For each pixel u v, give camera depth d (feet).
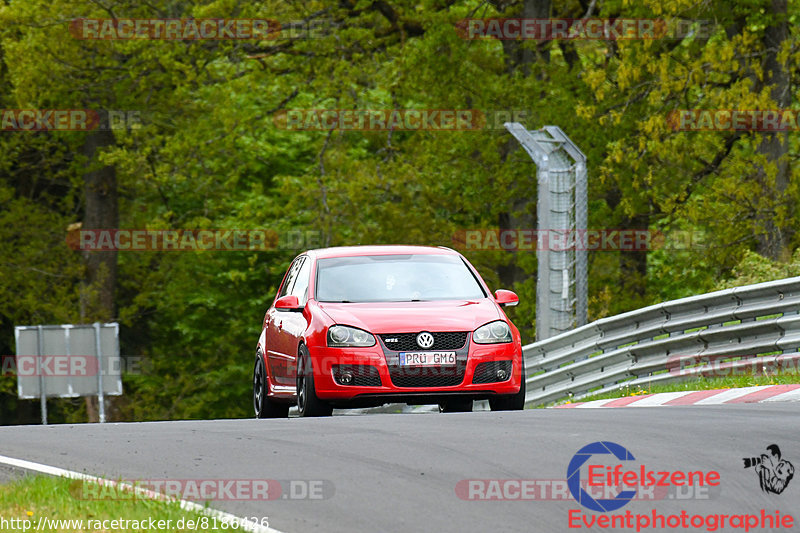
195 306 526.16
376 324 145.59
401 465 100.42
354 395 143.84
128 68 409.90
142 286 494.59
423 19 403.75
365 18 419.95
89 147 451.12
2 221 466.29
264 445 113.50
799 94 361.71
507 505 85.66
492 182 413.18
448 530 79.36
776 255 347.77
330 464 102.06
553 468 97.09
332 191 419.54
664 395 170.19
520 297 403.34
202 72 415.44
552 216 259.80
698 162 391.04
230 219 455.63
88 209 461.37
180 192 488.85
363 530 79.87
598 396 197.88
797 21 417.90
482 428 119.44
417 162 413.80
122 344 513.45
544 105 389.60
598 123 384.47
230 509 87.15
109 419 470.80
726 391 161.99
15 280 465.06
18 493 92.53
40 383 315.78
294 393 156.87
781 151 352.49
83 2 399.65
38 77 400.06
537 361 225.56
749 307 182.70
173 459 108.17
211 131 422.00
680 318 195.52
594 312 357.41
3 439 130.41
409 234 410.93
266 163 506.89
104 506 87.04
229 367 513.86
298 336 152.97
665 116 354.95
